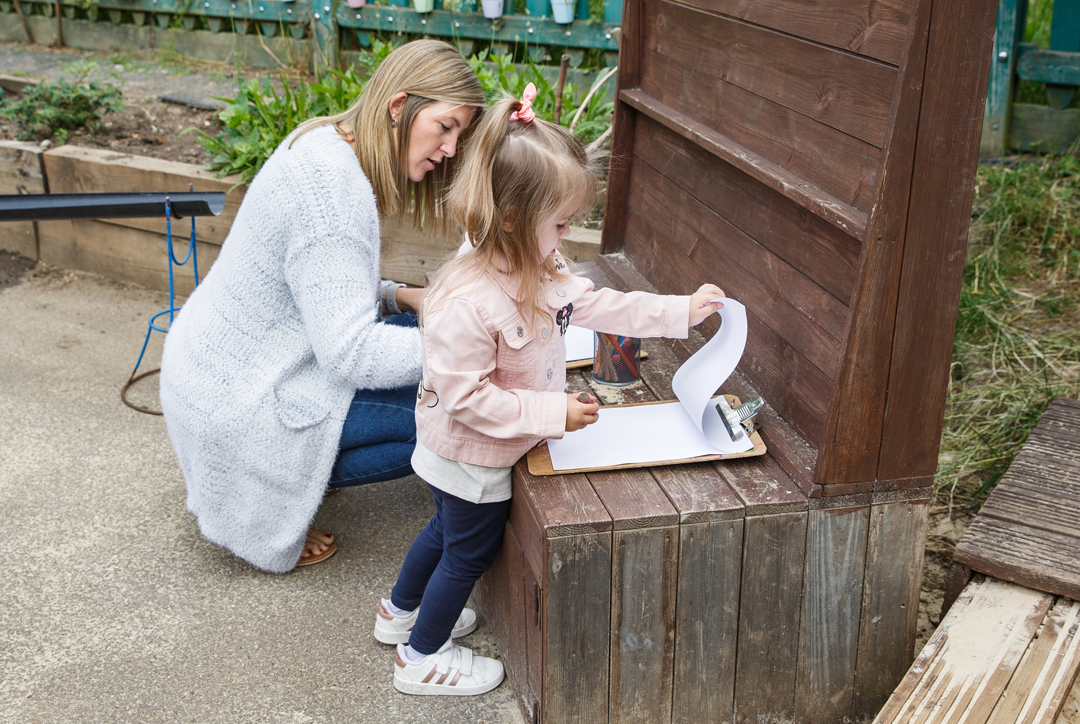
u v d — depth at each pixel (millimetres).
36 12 6375
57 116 4539
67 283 4469
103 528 2777
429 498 2949
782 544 1864
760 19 2041
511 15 4957
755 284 2178
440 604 2066
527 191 1694
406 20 5141
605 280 2938
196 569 2607
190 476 2490
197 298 2467
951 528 2672
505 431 1771
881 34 1617
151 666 2260
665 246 2703
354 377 2191
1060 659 1836
